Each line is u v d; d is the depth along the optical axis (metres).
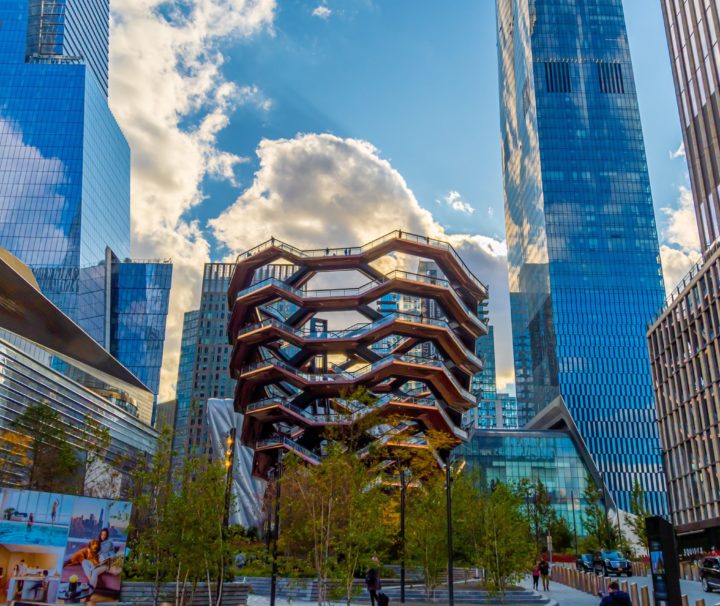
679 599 19.80
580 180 180.50
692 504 78.50
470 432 136.75
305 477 37.81
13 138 170.62
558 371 163.88
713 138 76.06
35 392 71.31
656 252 173.62
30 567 23.73
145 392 122.56
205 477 24.64
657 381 89.81
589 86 190.00
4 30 183.50
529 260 193.25
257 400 87.50
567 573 52.06
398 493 58.19
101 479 55.88
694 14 80.50
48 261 161.88
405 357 77.88
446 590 40.59
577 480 144.25
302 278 86.44
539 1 198.88
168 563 23.91
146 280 176.00
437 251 84.19
